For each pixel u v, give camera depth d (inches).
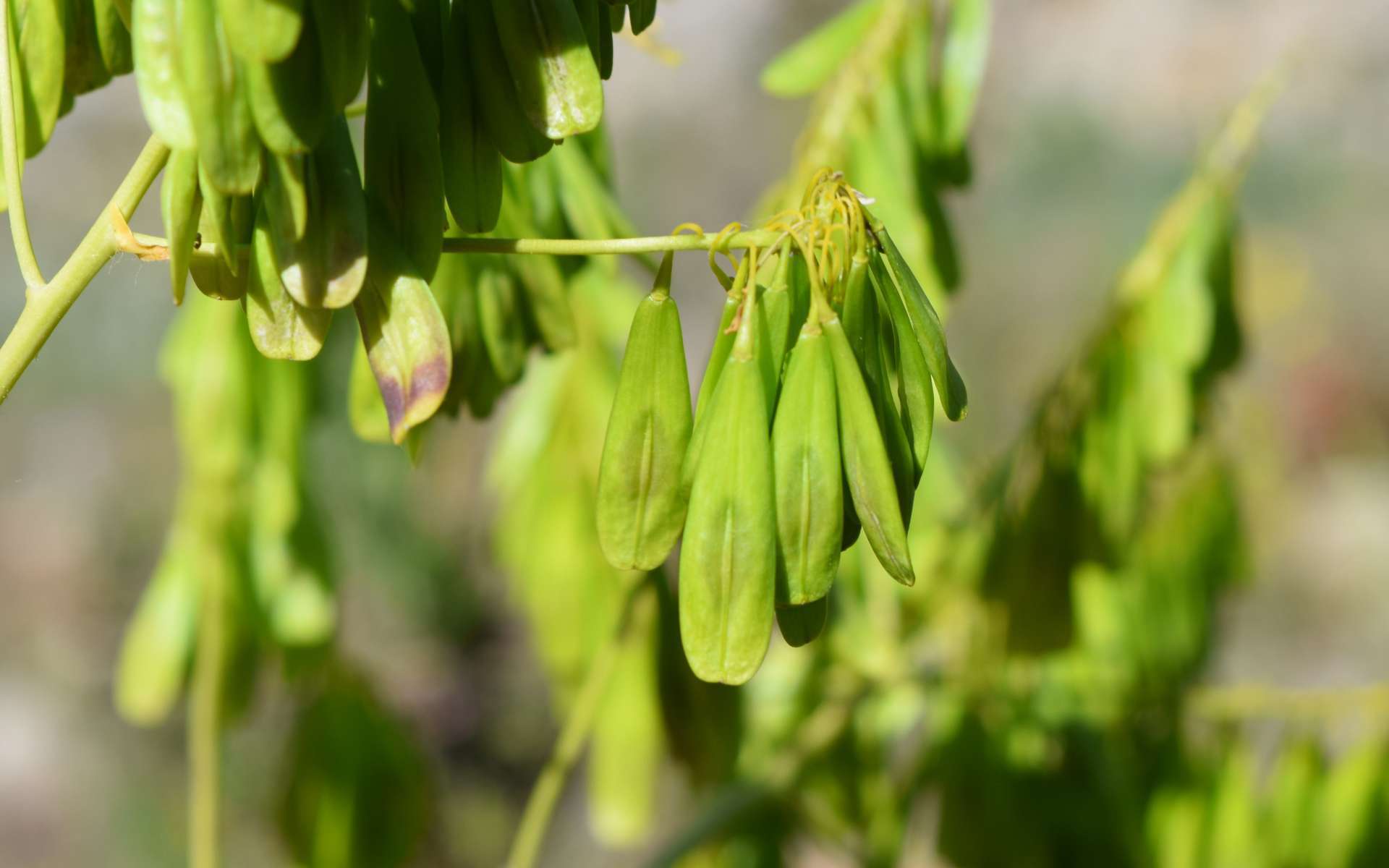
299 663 16.0
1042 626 15.1
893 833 15.9
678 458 9.4
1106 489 14.7
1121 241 53.1
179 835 37.4
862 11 13.3
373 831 16.8
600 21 9.7
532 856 12.7
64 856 36.8
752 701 16.7
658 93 50.4
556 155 11.7
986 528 15.0
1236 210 14.8
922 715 17.4
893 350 9.5
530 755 35.6
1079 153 55.6
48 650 41.5
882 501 9.3
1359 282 54.1
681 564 9.3
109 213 9.8
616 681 16.6
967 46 13.1
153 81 9.2
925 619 15.2
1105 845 15.3
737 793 15.4
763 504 9.3
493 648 36.1
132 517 43.5
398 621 35.3
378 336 9.5
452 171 9.6
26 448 43.1
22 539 42.6
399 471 33.8
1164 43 58.1
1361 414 51.3
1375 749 14.9
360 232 9.4
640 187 49.1
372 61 9.5
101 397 43.7
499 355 11.4
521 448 16.6
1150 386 14.6
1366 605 45.9
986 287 51.7
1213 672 18.9
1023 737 15.4
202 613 15.6
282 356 9.5
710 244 9.4
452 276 11.3
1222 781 15.4
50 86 10.1
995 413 47.2
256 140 9.2
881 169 13.0
